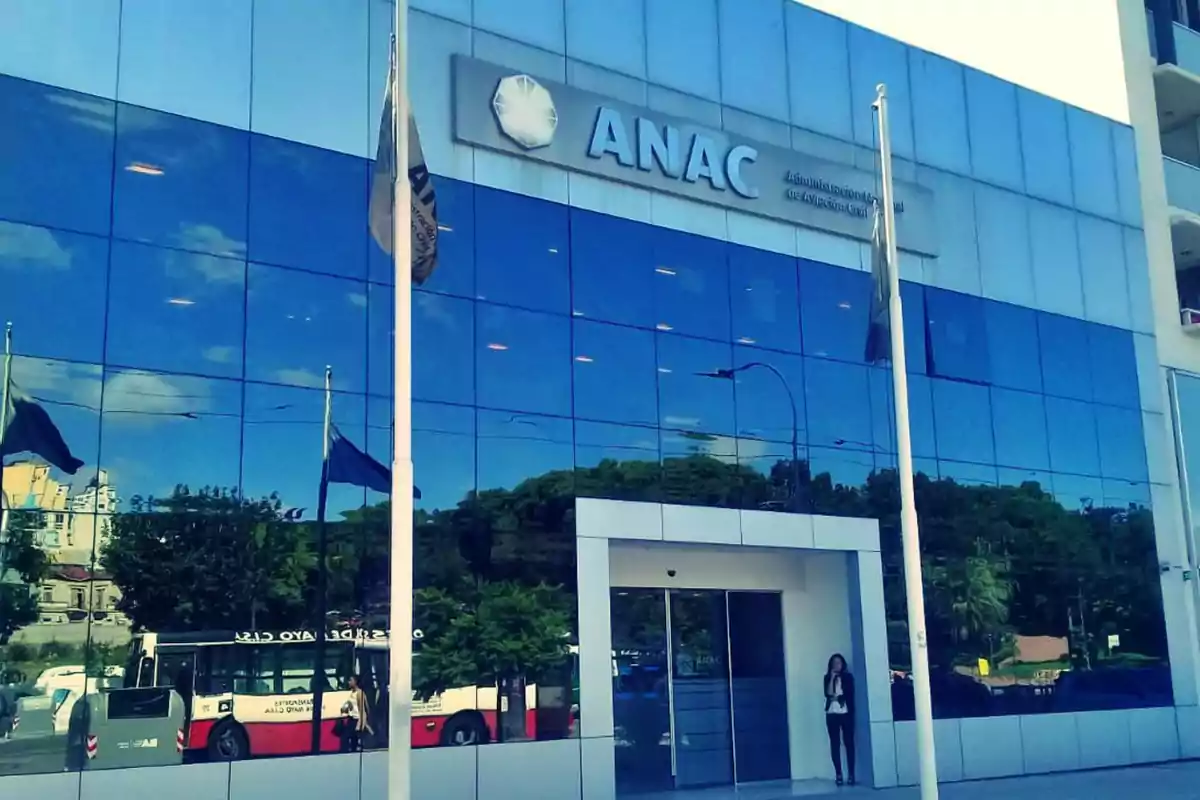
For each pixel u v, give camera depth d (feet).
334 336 50.44
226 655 45.62
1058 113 84.07
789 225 66.74
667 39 63.93
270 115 50.62
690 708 61.62
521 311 55.98
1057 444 77.25
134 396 45.52
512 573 53.11
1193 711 80.33
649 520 57.67
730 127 65.46
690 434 60.18
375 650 48.88
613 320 58.85
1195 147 102.63
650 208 61.46
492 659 51.80
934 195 74.69
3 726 40.98
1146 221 88.22
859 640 64.28
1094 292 82.58
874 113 72.38
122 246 46.26
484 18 57.47
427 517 51.52
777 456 63.16
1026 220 79.66
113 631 43.57
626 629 60.34
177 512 45.60
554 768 52.44
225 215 48.80
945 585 68.95
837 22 72.28
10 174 44.42
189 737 44.37
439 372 53.06
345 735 47.65
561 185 58.59
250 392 48.03
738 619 64.75
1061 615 74.23
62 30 46.39
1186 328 87.86
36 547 42.60
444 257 54.29
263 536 47.24
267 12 51.31
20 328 43.68
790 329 65.31
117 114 47.03
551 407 55.88
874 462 67.00
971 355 74.08
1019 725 70.38
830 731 63.52
